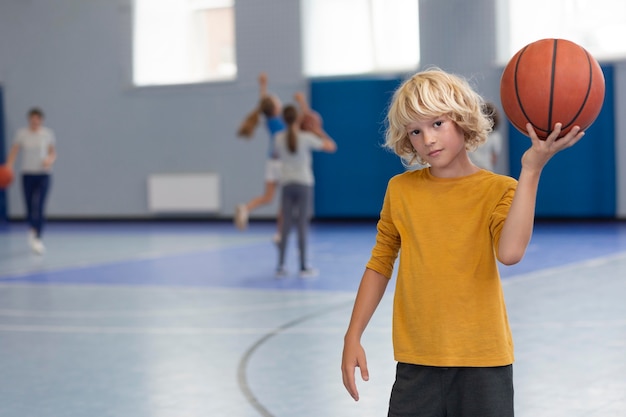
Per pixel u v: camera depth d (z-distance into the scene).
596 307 6.12
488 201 2.15
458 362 2.12
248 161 15.41
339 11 14.70
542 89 2.02
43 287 7.96
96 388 4.34
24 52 16.58
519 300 6.48
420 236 2.20
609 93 13.07
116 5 15.99
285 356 4.91
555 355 4.72
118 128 16.17
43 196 11.00
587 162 13.31
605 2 12.97
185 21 15.70
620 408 3.74
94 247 11.59
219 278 8.26
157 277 8.45
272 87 15.10
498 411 2.12
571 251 9.61
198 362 4.84
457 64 13.59
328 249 10.63
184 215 15.93
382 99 14.34
